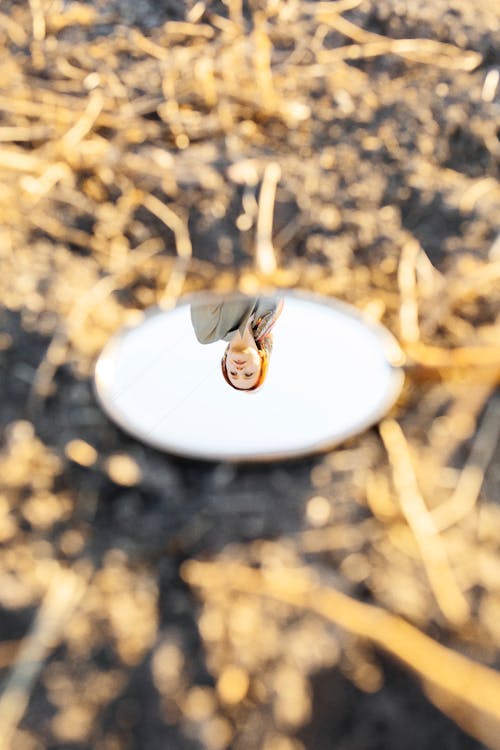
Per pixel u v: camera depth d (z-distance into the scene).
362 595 5.38
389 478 5.90
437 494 5.81
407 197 7.50
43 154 7.69
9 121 7.93
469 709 4.98
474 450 6.01
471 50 8.66
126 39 8.76
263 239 7.18
